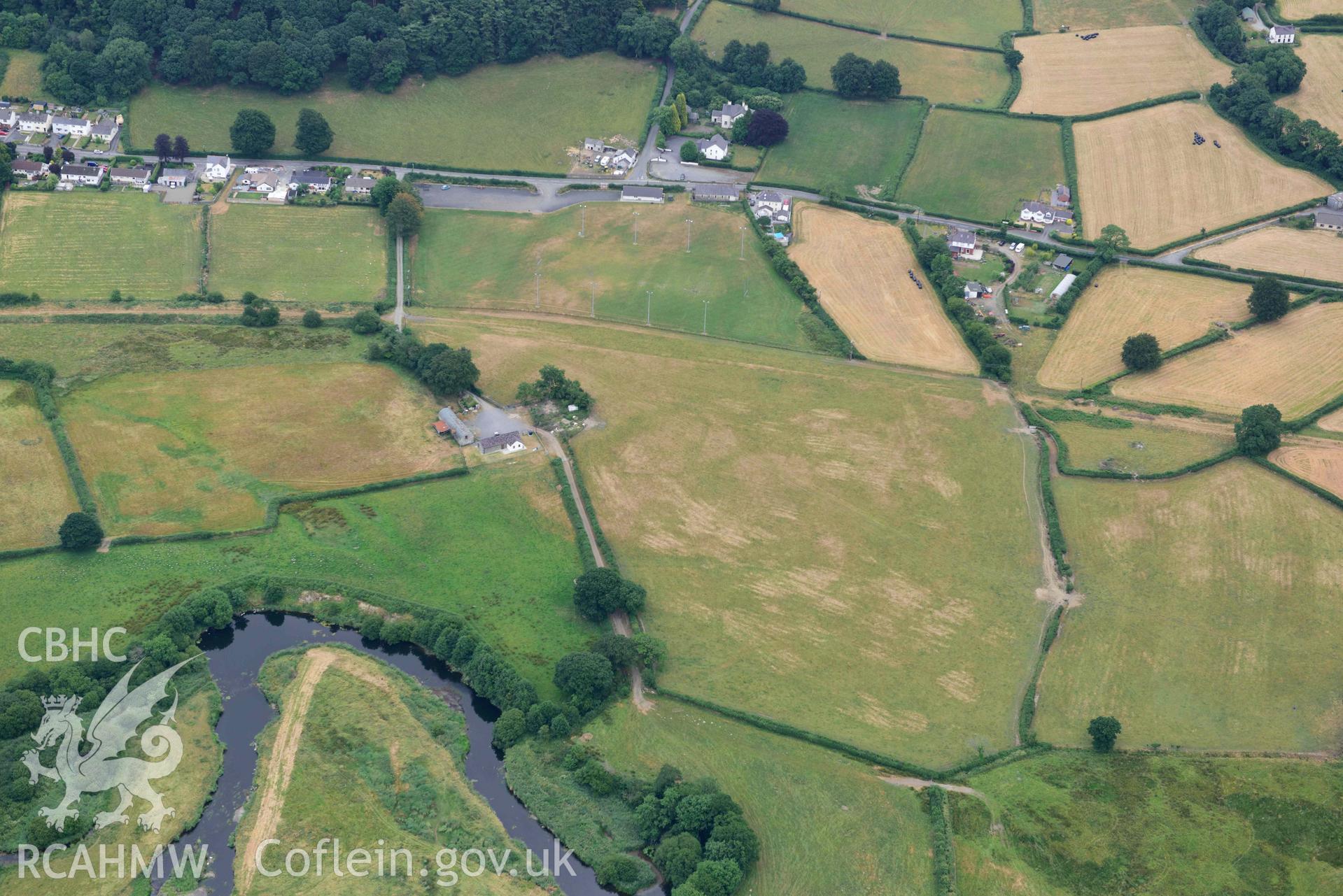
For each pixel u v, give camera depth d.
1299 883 193.50
